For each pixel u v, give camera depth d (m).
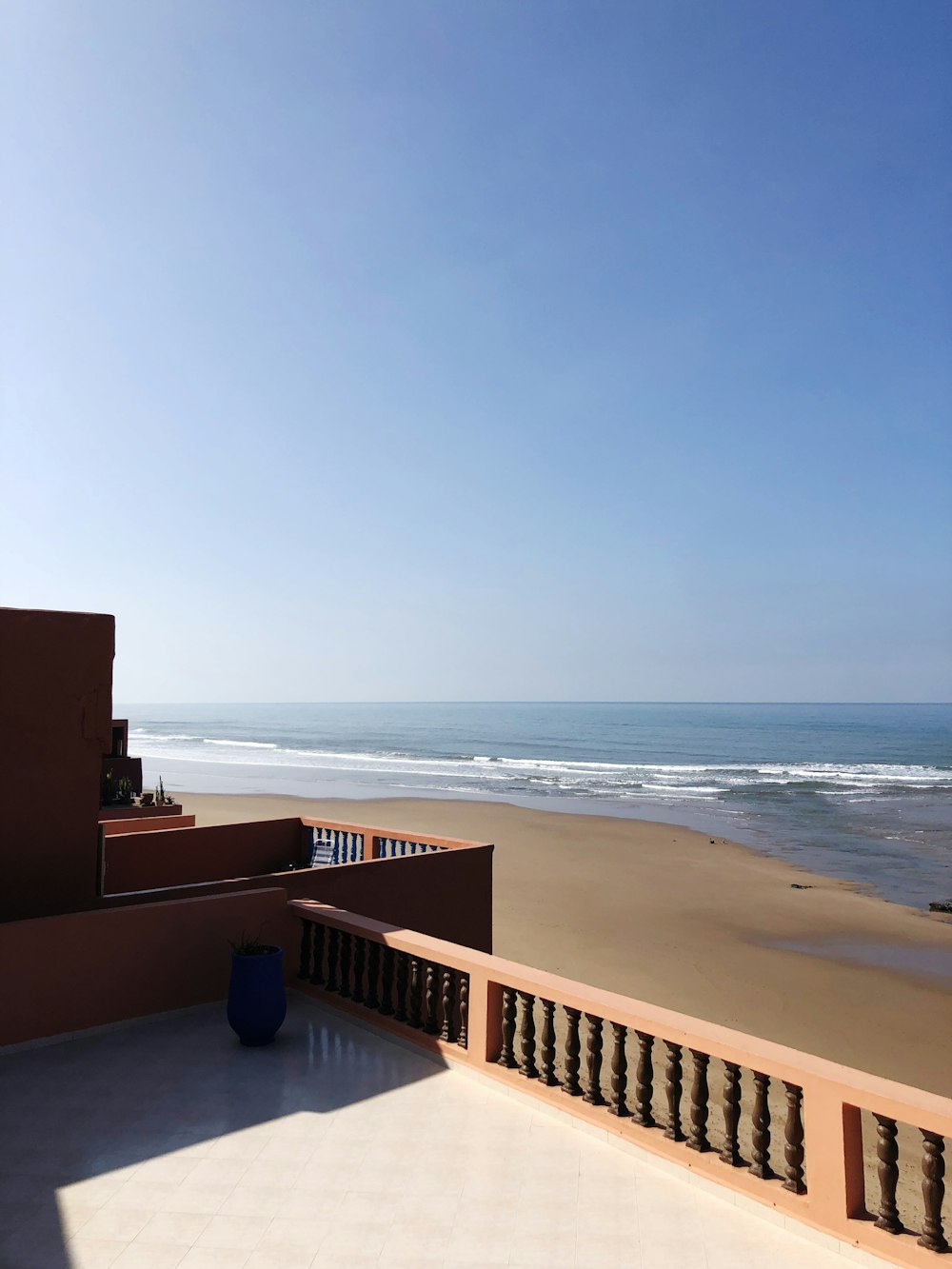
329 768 59.66
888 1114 3.68
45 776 7.10
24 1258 3.73
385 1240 3.88
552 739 95.75
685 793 44.16
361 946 6.81
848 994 13.91
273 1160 4.57
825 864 25.77
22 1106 5.20
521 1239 3.89
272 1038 6.30
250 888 8.24
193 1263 3.71
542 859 25.05
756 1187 4.11
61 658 7.22
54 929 6.25
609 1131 4.78
